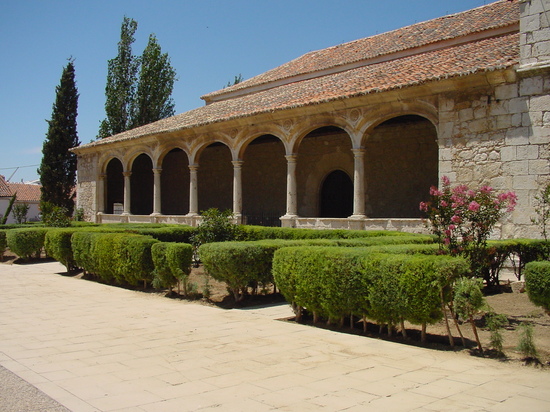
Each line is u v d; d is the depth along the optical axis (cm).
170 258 989
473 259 756
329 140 2142
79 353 589
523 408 408
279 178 2377
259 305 914
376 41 2317
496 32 1697
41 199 3481
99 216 2572
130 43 3662
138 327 731
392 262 629
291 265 761
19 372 515
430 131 1845
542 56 1132
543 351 580
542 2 1134
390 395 439
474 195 763
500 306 845
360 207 1522
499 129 1190
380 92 1395
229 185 2598
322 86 1803
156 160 2255
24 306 912
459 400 427
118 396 441
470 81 1229
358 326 727
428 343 626
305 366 531
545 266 636
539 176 1123
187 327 730
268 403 421
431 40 1878
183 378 491
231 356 571
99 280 1270
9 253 2025
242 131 1877
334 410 404
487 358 562
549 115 1118
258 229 1539
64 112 3528
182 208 2845
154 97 3638
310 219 1639
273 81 2423
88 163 2656
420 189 1859
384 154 1962
